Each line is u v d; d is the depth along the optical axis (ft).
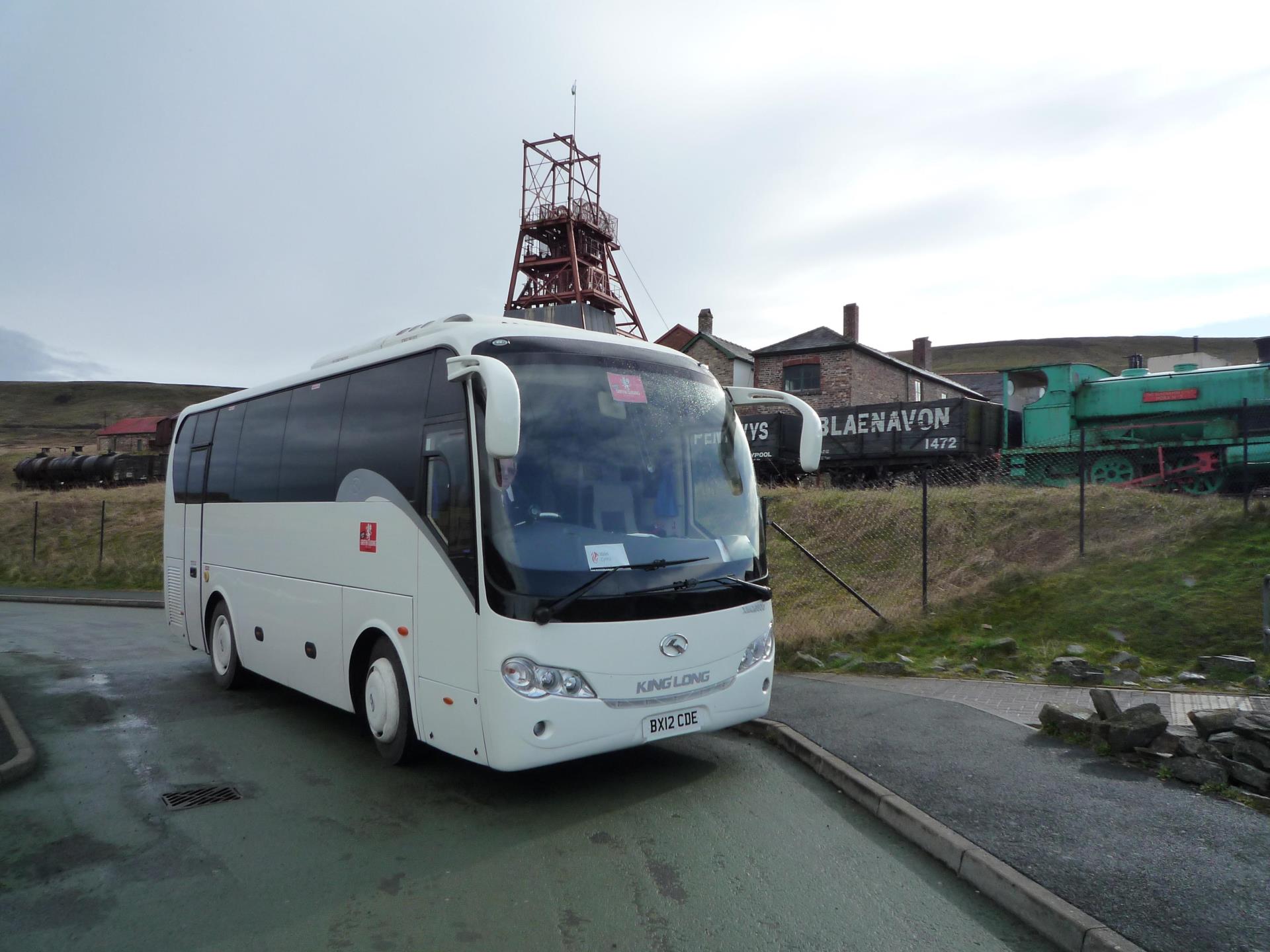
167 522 35.29
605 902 13.33
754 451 76.64
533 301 125.18
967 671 27.91
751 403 22.08
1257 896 12.09
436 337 19.45
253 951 11.94
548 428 17.74
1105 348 470.80
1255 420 55.36
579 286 120.37
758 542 20.10
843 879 14.03
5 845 15.92
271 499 26.21
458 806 17.80
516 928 12.54
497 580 16.39
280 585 25.38
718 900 13.35
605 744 16.76
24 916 13.03
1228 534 34.96
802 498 52.75
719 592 18.63
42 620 53.11
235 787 19.25
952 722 21.85
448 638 17.57
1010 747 19.61
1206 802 15.83
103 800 18.42
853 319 137.69
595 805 17.74
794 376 115.75
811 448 20.47
